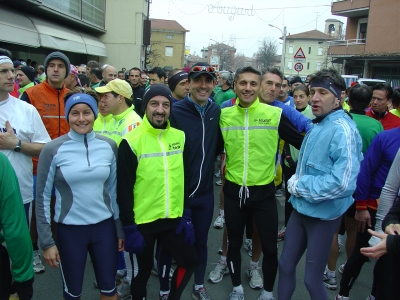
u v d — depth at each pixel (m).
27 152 2.99
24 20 12.34
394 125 4.27
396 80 21.94
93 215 2.45
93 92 2.91
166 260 2.94
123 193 2.50
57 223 2.45
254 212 3.08
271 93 3.44
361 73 25.20
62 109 3.84
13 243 2.05
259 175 2.99
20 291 2.16
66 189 2.40
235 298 3.16
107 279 2.50
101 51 19.88
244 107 3.02
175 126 2.91
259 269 3.83
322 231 2.54
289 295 2.80
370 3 23.80
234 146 3.03
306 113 4.66
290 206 4.14
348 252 3.60
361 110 3.74
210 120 3.03
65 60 3.76
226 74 8.30
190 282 3.56
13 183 2.08
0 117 2.95
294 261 2.74
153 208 2.56
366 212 2.99
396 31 22.20
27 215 3.13
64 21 16.45
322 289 2.63
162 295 3.00
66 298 2.49
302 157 2.64
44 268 3.65
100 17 20.45
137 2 21.33
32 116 3.12
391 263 1.92
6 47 12.78
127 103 3.49
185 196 2.75
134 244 2.46
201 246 3.13
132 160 2.51
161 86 2.57
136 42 21.67
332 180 2.33
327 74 2.52
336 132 2.42
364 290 3.55
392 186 2.42
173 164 2.62
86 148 2.43
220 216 4.96
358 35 26.80
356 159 2.37
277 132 3.05
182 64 58.38
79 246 2.43
